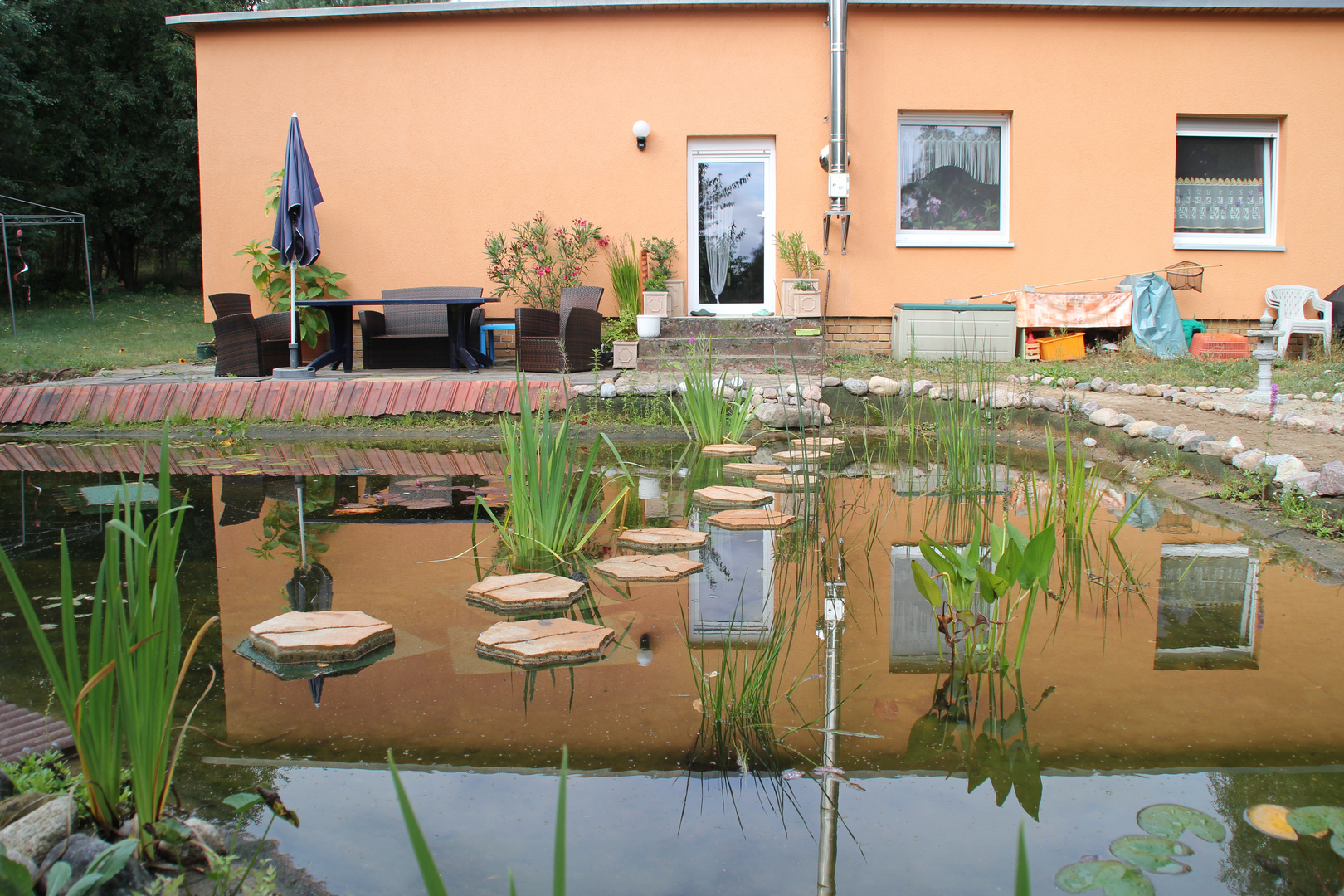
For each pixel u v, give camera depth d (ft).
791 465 16.48
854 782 5.14
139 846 4.29
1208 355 27.55
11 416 20.31
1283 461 11.96
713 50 28.78
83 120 60.08
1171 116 29.32
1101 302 28.14
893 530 11.25
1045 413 19.47
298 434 19.90
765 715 5.99
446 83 29.04
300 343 28.53
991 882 4.18
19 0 53.47
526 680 6.59
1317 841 4.45
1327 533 10.15
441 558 10.02
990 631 7.29
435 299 24.76
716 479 15.16
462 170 29.27
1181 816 4.68
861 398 21.40
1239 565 9.56
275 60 28.96
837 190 28.09
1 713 5.89
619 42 28.81
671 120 29.04
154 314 52.80
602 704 6.15
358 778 5.18
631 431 19.86
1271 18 29.04
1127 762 5.29
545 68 28.96
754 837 4.58
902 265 29.43
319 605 8.29
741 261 30.27
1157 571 9.36
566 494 10.88
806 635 7.57
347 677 6.65
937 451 16.72
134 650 4.33
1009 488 13.92
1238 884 4.10
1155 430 15.38
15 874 3.66
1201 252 29.81
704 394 18.90
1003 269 29.55
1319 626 7.63
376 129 29.19
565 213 29.37
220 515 12.16
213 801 4.89
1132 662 6.86
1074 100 29.17
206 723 5.85
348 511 12.44
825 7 28.37
